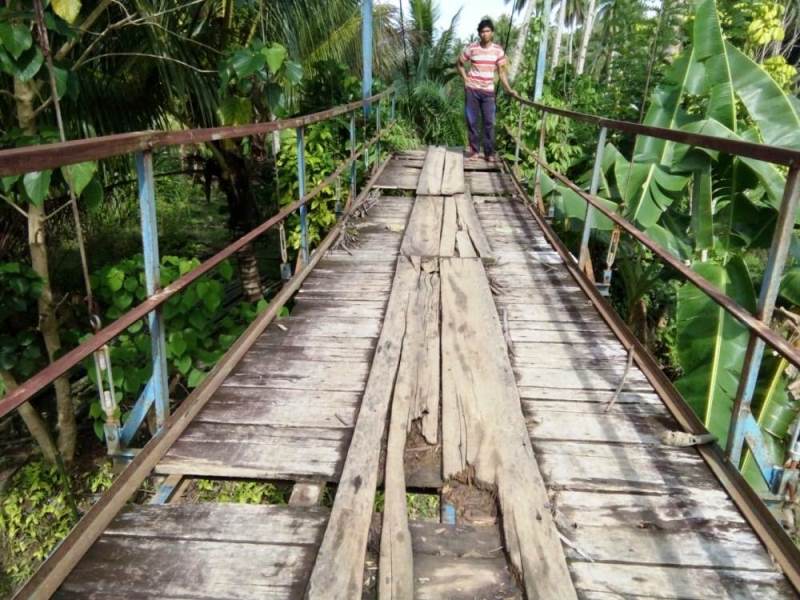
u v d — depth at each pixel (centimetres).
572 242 724
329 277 448
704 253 531
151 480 265
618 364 318
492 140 908
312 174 641
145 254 228
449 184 752
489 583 182
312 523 203
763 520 202
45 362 507
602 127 416
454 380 290
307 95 820
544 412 272
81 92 498
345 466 227
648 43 833
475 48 864
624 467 234
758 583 181
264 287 899
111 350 419
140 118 600
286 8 649
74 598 173
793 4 1094
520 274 460
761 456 226
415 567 187
